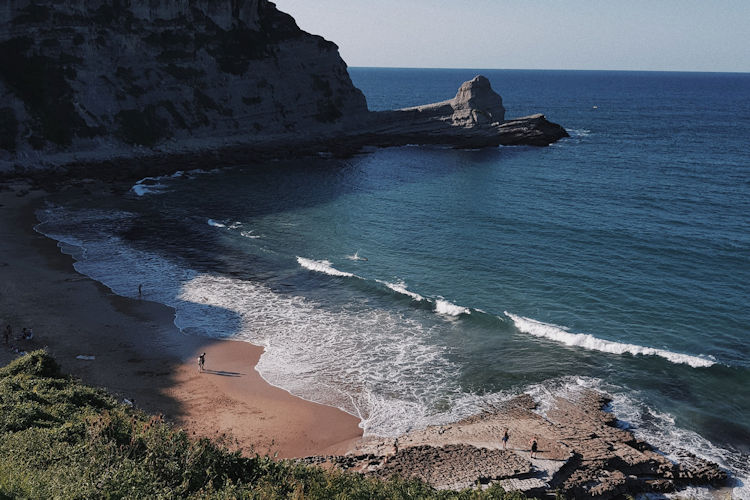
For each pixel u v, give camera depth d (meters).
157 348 42.59
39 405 25.48
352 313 48.78
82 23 102.00
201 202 81.94
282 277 56.28
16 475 17.12
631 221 71.94
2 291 50.25
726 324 45.91
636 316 47.38
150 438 21.78
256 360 41.50
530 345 43.34
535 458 29.67
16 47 96.38
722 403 36.22
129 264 58.69
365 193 87.88
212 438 32.28
